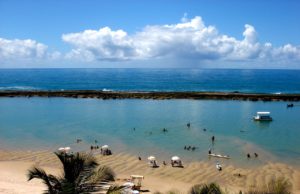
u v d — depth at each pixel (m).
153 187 29.31
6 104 86.75
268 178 32.16
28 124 59.47
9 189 24.38
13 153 40.56
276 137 50.06
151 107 80.94
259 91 136.75
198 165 36.41
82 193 13.23
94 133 52.22
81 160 14.00
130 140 47.72
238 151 42.09
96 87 161.38
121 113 71.75
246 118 66.06
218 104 86.38
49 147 43.66
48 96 103.69
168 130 54.53
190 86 170.12
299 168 35.38
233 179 31.98
